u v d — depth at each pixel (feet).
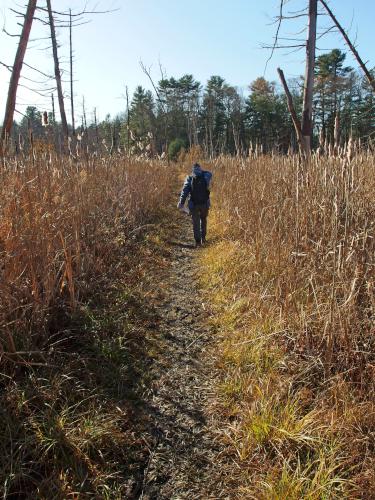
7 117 20.11
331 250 11.66
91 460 7.72
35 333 10.59
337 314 10.14
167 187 43.52
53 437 7.75
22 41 20.20
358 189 13.00
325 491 6.74
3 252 10.40
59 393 8.95
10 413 8.21
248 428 8.46
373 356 9.72
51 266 11.93
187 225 32.81
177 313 14.78
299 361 10.50
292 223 14.29
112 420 8.67
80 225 15.88
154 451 8.25
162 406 9.57
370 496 6.68
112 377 10.28
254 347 11.30
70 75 52.24
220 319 13.91
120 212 23.17
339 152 15.33
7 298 9.88
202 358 11.73
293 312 11.80
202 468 7.86
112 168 26.58
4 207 10.89
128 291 15.33
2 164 12.86
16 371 9.46
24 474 7.02
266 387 9.40
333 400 8.88
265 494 6.89
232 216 24.40
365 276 10.52
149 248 22.68
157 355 11.75
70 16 24.00
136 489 7.36
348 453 7.59
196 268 20.44
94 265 15.52
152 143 45.68
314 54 18.66
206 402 9.73
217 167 47.39
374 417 8.09
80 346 11.36
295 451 7.83
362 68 18.35
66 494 6.89
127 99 50.26
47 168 13.94
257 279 15.05
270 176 20.15
